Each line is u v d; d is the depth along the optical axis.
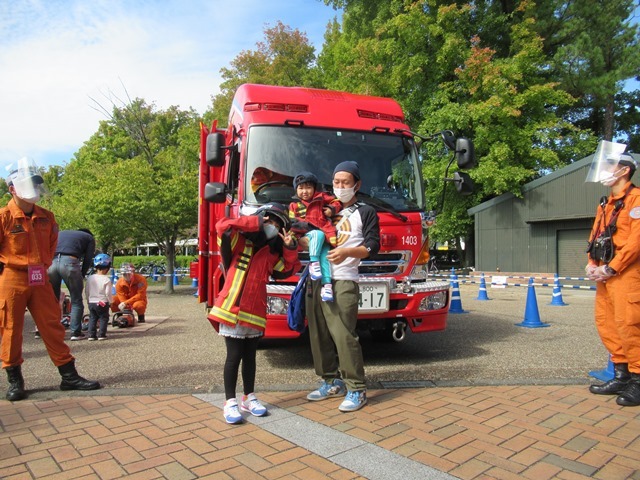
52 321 4.88
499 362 6.18
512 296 15.85
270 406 4.41
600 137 27.41
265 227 4.09
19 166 4.78
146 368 6.00
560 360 6.25
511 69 21.55
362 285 5.60
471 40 22.25
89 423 4.00
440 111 21.59
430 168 21.48
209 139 6.21
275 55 31.22
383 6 24.91
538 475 3.04
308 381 5.41
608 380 5.01
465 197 24.38
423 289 6.03
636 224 4.38
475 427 3.83
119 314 9.41
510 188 21.06
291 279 5.75
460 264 29.61
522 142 21.52
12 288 4.64
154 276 26.56
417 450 3.41
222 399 4.62
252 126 6.16
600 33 23.42
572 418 4.02
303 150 6.17
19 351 4.72
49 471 3.15
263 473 3.10
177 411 4.28
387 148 6.51
